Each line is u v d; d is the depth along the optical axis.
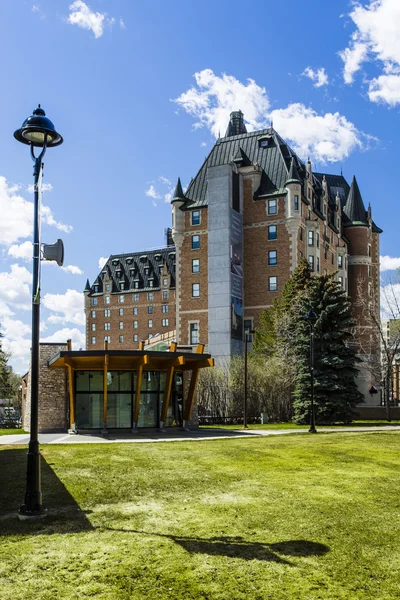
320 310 41.44
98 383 31.22
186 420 32.75
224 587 7.29
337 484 13.70
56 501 11.75
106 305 126.12
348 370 40.69
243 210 66.44
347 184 89.62
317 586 7.35
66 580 7.47
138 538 9.21
